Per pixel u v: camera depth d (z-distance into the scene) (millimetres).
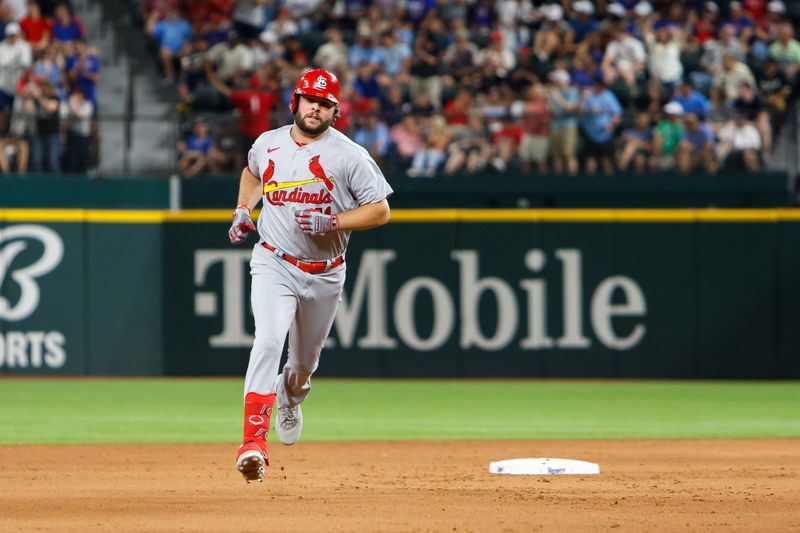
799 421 43781
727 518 21125
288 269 23656
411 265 59594
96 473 28547
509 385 57562
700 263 58875
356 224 23000
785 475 28328
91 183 63344
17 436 38281
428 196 62531
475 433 39906
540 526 20109
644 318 59156
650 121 62406
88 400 50656
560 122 62219
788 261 58406
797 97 68562
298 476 28203
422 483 26734
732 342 58719
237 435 38656
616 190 62188
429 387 56812
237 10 74188
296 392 26719
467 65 68312
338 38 69312
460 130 62844
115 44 73438
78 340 60000
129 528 19797
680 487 25844
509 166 62688
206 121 63938
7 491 25031
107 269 60125
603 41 69875
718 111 64000
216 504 22938
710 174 62125
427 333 59625
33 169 63281
